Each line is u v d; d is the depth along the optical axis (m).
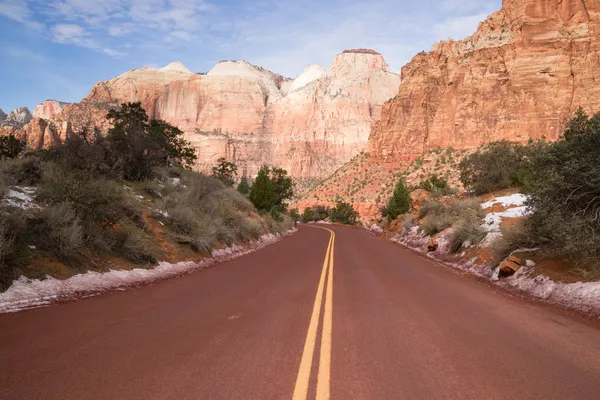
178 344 5.18
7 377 3.88
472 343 5.59
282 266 14.73
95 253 10.17
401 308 7.91
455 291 10.12
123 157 19.34
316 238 34.62
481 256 15.03
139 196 17.12
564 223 10.07
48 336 5.24
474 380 4.23
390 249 24.48
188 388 3.84
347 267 14.87
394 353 5.09
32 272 7.95
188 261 13.69
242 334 5.78
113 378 4.00
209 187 24.39
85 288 8.46
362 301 8.56
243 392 3.79
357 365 4.62
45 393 3.59
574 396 3.87
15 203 9.67
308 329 6.16
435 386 4.06
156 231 14.20
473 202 23.38
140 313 6.79
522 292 10.35
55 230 9.07
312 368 4.48
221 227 18.67
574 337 6.00
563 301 8.71
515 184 27.20
